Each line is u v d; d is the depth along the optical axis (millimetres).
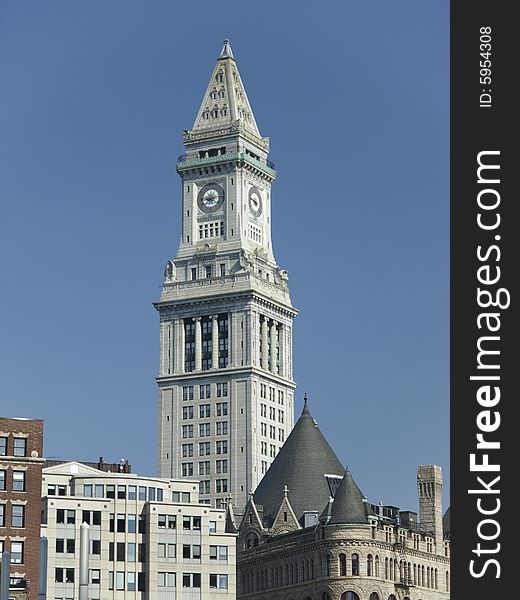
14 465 193125
